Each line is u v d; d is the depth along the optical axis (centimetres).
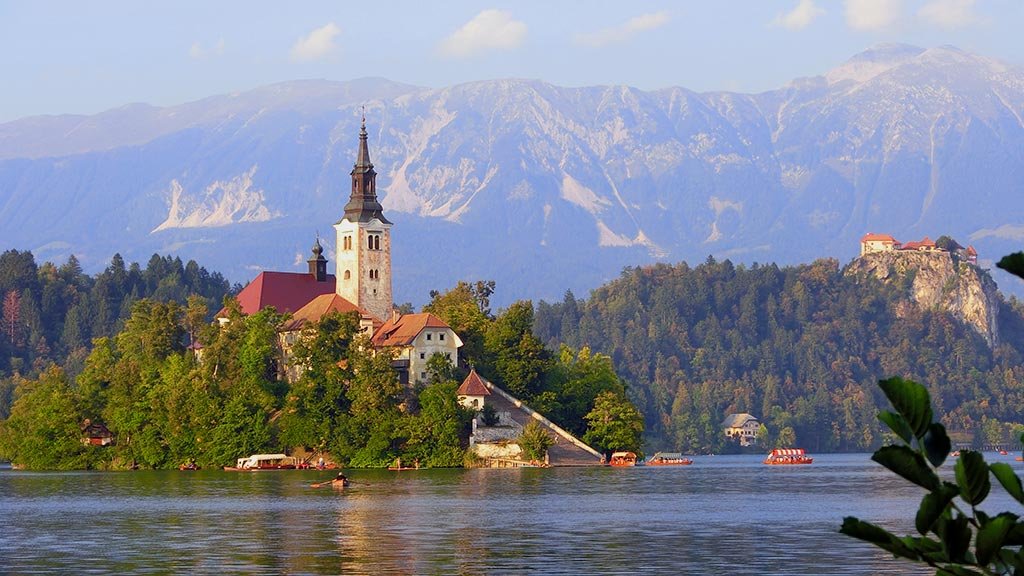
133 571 14500
